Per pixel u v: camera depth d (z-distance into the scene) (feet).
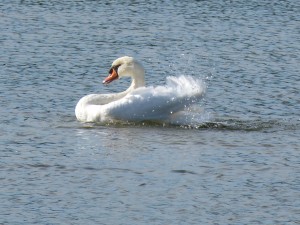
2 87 80.02
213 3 128.16
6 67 87.97
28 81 82.79
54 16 116.67
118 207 51.08
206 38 105.29
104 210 50.65
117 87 83.71
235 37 106.11
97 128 67.10
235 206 51.60
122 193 53.21
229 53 97.45
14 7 122.11
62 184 54.54
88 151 61.16
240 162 59.21
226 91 80.64
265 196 53.16
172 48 99.81
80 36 104.83
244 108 74.84
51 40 102.12
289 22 116.47
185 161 59.16
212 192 53.62
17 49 96.73
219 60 93.97
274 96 79.10
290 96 79.20
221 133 66.28
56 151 61.11
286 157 60.54
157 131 66.44
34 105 74.33
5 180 55.11
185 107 67.97
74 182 54.95
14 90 79.15
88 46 99.60
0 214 49.90
